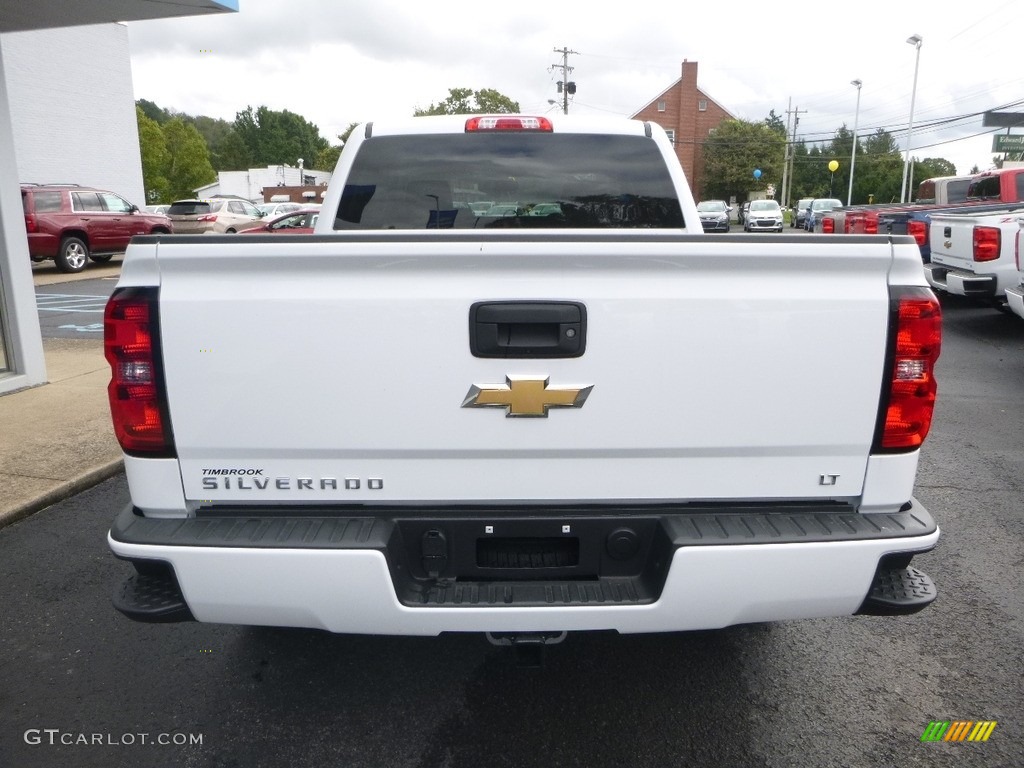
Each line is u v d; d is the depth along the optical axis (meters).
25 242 7.35
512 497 2.42
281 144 120.25
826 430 2.37
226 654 3.33
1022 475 5.40
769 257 2.26
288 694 3.05
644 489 2.42
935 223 11.28
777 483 2.43
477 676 3.16
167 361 2.30
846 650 3.34
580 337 2.28
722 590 2.32
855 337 2.32
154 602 2.38
